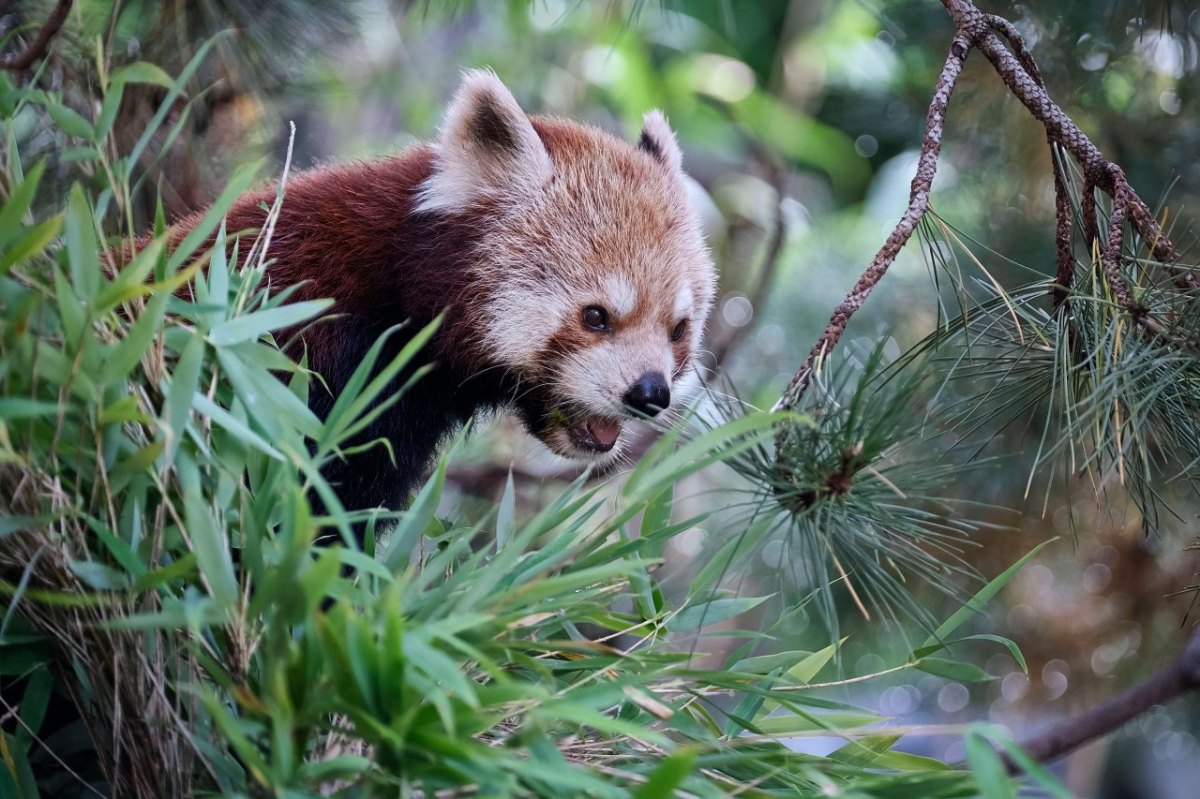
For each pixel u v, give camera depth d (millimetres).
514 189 2521
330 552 2168
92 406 2250
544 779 2201
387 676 2188
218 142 2605
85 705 2275
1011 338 2389
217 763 2250
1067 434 2318
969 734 2193
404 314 2494
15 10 2525
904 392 2299
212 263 2320
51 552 2254
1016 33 2383
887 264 2336
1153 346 2336
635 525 2623
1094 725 2578
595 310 2518
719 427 2270
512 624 2262
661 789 2094
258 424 2291
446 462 2301
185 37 2561
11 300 2244
